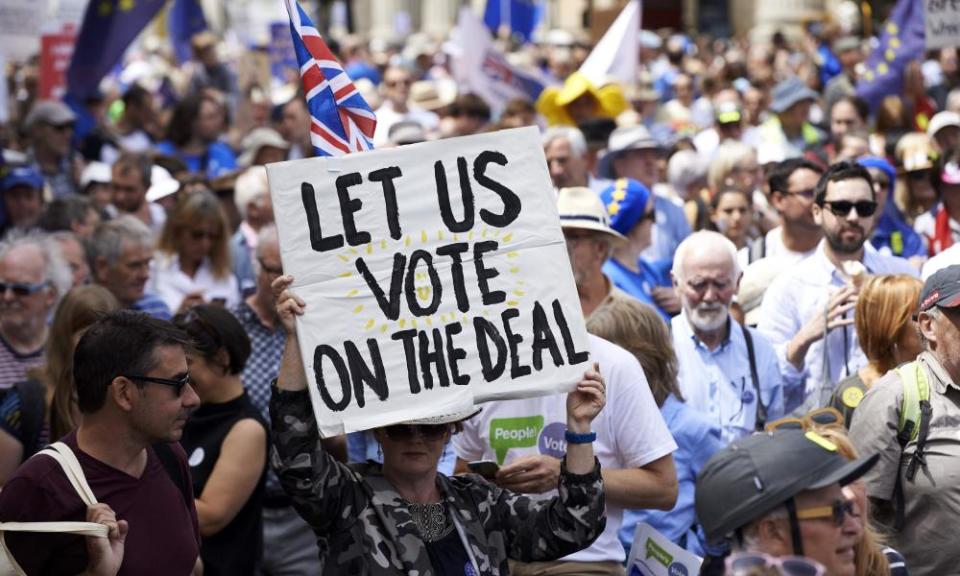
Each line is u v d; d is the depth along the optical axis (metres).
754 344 7.36
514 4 28.81
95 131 15.66
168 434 4.88
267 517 7.17
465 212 4.67
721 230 10.17
